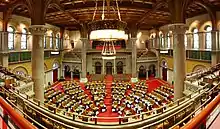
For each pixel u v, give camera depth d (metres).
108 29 4.31
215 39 20.09
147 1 18.14
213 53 20.38
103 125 8.41
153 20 29.31
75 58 34.72
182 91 14.10
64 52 36.59
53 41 32.41
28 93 13.47
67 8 19.97
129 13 23.66
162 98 20.14
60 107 17.22
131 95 22.06
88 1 19.05
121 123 8.57
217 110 5.01
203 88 10.81
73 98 20.69
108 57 20.97
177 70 14.16
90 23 4.58
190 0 15.13
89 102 19.52
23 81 14.08
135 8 19.88
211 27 21.73
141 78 35.91
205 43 22.95
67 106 17.48
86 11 21.75
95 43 36.88
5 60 19.80
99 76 34.62
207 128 3.97
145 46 40.38
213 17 19.97
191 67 25.39
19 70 23.30
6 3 18.33
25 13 23.52
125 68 36.31
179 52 14.07
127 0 18.38
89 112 16.83
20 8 20.95
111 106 19.88
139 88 25.78
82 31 30.48
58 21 29.06
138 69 35.75
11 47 22.00
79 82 30.19
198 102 8.71
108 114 17.52
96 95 22.73
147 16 24.05
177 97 14.22
